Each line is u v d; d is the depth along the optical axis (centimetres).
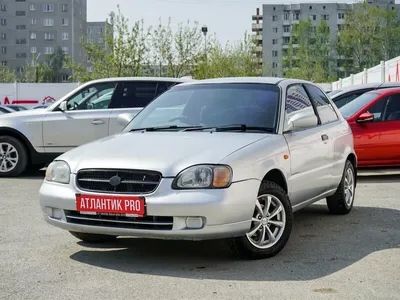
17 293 483
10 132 1216
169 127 654
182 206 523
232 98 673
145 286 498
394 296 470
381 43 9019
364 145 1143
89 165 563
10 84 3959
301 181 651
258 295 473
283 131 634
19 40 13650
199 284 503
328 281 509
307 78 10650
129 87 1230
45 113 1220
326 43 11000
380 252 605
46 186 586
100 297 472
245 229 551
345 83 3909
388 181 1140
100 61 4238
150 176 539
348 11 9281
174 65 4259
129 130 676
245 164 555
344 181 790
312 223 754
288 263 566
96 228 550
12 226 743
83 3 14238
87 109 1222
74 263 572
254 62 6391
